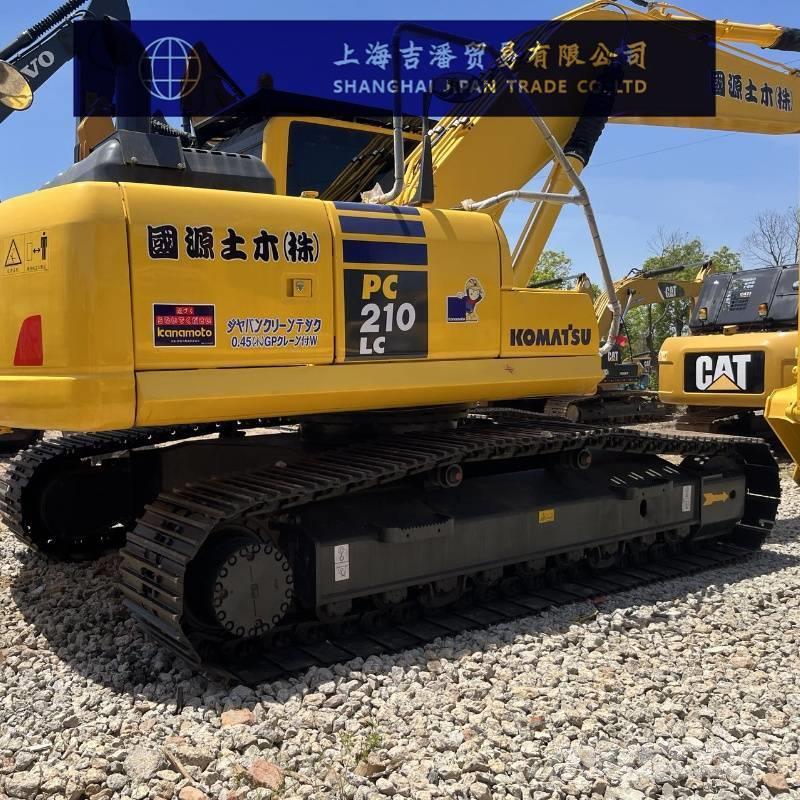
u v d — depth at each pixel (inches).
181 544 151.9
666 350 447.8
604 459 231.0
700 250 1346.0
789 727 142.6
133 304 150.1
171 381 153.2
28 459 233.8
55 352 150.0
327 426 203.6
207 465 213.8
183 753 130.0
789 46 344.2
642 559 238.1
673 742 136.2
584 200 216.7
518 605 201.5
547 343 205.9
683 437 227.3
